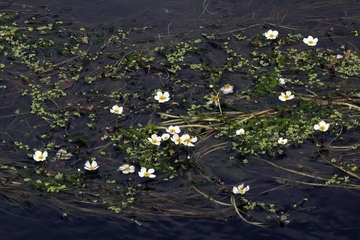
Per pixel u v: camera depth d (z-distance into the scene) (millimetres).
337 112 5672
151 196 4844
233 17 7184
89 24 7090
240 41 6789
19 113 5785
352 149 5266
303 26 7004
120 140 5418
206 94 5980
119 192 4887
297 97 5898
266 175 5031
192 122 5633
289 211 4711
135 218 4668
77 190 4906
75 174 5051
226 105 5793
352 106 5758
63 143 5406
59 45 6758
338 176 5012
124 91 6055
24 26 7078
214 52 6621
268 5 7395
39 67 6410
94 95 5996
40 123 5652
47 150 5324
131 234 4555
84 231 4586
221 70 6293
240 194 4836
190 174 5051
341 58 6410
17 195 4871
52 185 4938
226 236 4520
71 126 5609
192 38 6828
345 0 7441
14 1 7555
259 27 7000
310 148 5293
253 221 4629
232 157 5211
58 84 6152
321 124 5324
